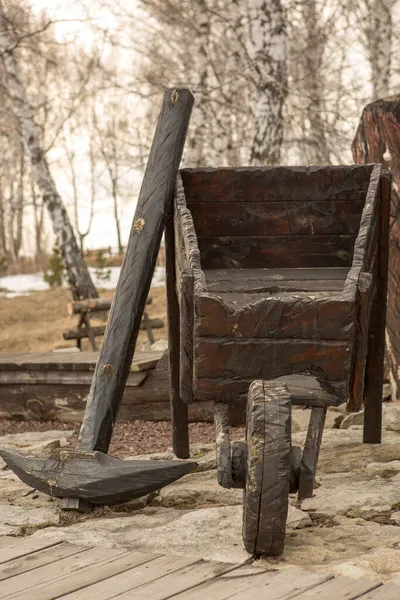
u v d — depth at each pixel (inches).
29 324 705.0
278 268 184.2
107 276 1159.0
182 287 134.7
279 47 453.7
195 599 105.8
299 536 134.6
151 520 146.1
